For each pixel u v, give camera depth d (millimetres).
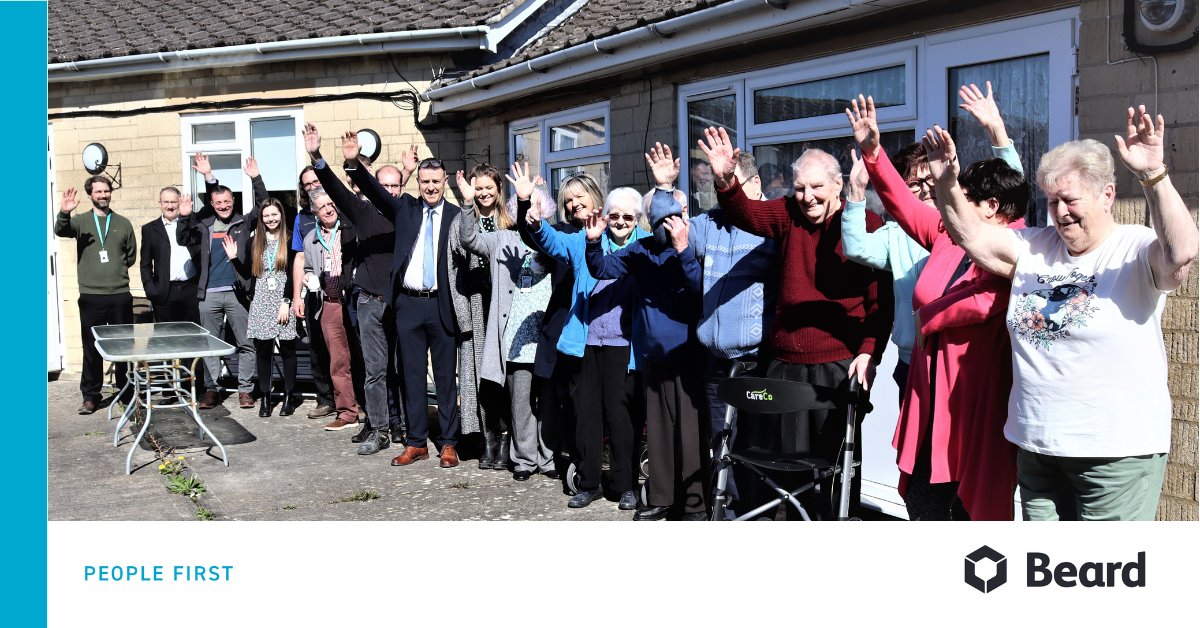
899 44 4996
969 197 3207
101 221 7797
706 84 6289
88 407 7742
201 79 9141
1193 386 3764
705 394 4434
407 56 8617
